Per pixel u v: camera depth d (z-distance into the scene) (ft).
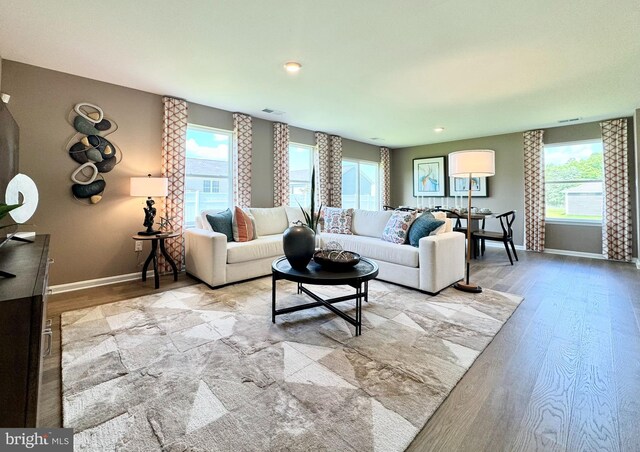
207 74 10.52
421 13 6.98
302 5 6.68
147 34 7.93
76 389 5.21
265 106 14.21
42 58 9.36
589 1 6.54
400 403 4.97
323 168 19.74
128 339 7.02
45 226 10.25
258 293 10.47
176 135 12.93
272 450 4.00
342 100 13.28
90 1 6.57
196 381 5.48
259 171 16.48
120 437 4.19
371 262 8.75
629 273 13.65
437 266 10.44
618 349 6.78
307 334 7.42
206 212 12.88
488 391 5.32
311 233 8.13
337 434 4.29
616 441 4.20
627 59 9.31
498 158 20.68
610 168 16.43
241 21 7.32
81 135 10.79
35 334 3.15
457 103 13.64
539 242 18.86
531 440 4.23
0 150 5.88
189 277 12.48
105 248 11.52
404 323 8.13
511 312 8.94
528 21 7.30
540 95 12.57
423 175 24.49
